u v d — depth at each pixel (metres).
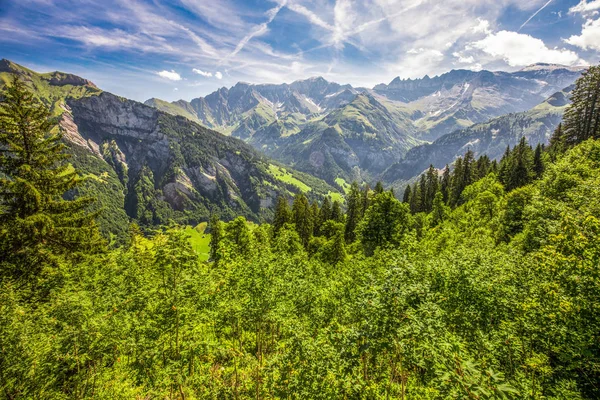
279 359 11.16
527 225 29.73
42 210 24.06
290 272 20.14
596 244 9.51
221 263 23.23
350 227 76.88
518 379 9.83
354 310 12.89
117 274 19.11
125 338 13.68
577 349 9.35
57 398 11.70
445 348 7.73
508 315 12.46
